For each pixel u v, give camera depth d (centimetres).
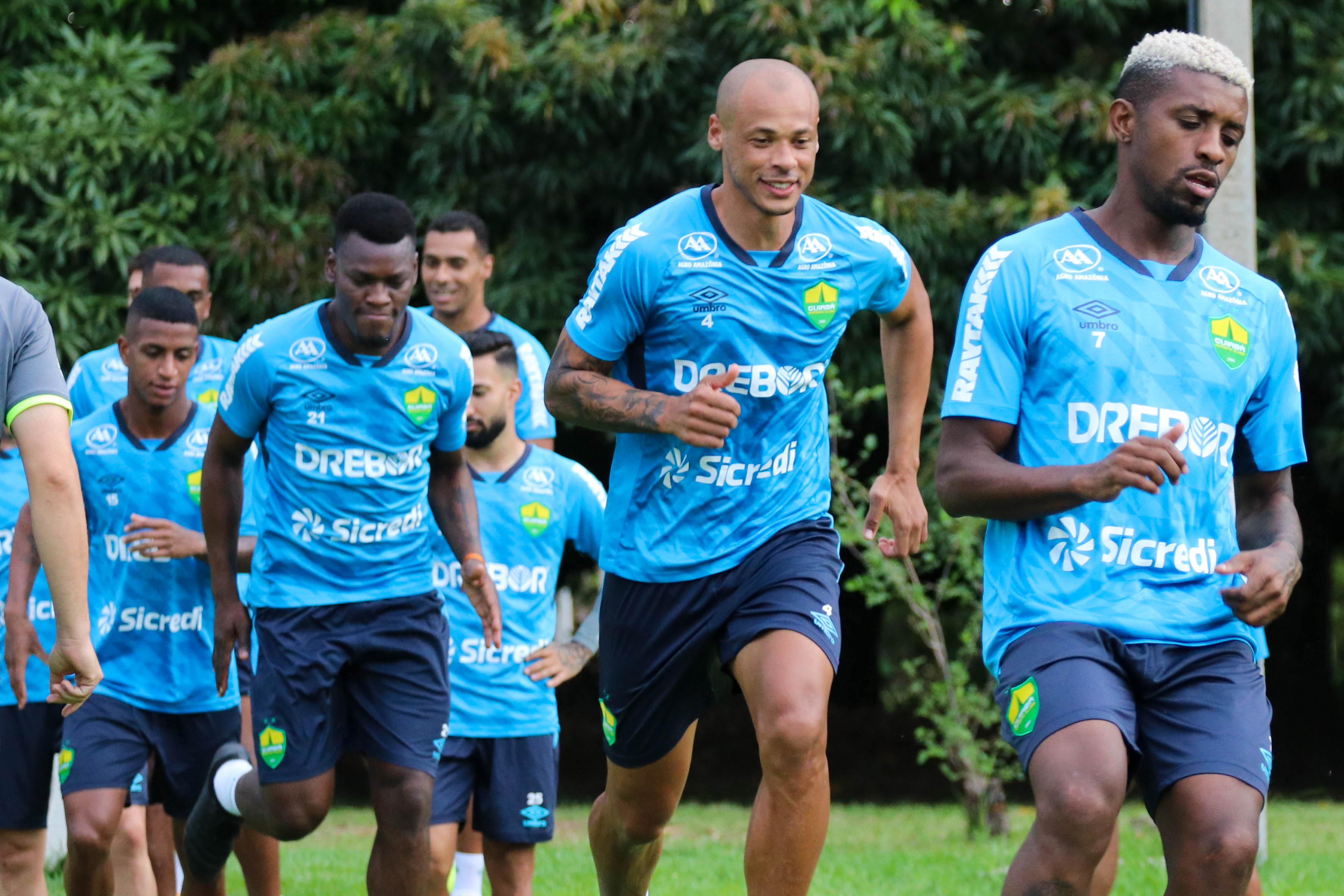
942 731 3609
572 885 2633
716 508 1555
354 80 4166
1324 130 3900
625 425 1473
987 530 1377
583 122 3884
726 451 1549
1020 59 4238
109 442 2038
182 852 2002
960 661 3634
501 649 2095
